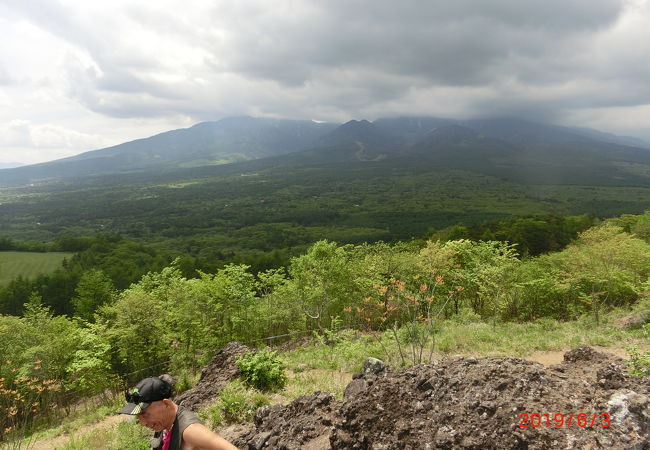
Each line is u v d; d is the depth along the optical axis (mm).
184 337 20344
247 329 23531
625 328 14930
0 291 63188
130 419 11789
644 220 45094
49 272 98000
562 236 63594
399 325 17594
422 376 5781
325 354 15227
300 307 24516
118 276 71750
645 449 3811
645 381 4887
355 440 5188
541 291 20562
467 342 14594
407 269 17297
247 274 23328
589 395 4820
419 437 4867
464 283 20828
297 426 6496
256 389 10492
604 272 17453
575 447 4016
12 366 16469
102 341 18578
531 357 12336
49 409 17578
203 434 2584
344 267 22641
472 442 4480
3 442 13922
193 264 74062
